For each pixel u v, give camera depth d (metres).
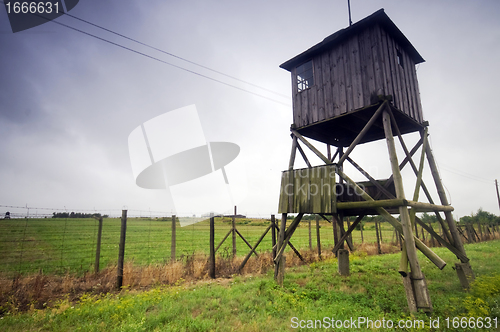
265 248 22.53
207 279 10.55
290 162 10.59
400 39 10.07
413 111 10.31
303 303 6.96
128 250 19.89
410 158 9.59
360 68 9.16
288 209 9.95
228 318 6.11
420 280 6.48
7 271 12.21
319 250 15.73
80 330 5.47
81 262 15.07
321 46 10.16
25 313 6.78
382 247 20.66
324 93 10.09
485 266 11.49
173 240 12.29
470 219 47.91
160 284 9.68
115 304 7.00
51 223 35.22
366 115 9.57
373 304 6.82
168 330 5.27
